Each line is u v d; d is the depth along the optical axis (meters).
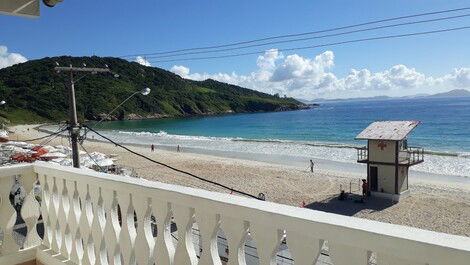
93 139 70.88
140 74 168.62
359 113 171.25
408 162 29.08
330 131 98.00
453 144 66.75
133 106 154.50
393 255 1.41
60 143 69.31
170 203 2.41
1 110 113.56
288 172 40.31
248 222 1.96
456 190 31.80
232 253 2.04
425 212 25.91
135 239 2.67
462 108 177.50
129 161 48.69
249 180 36.91
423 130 89.44
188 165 45.59
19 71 134.12
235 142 74.75
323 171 41.16
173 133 100.75
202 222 2.18
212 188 33.78
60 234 3.61
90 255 3.16
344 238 1.55
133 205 2.67
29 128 102.56
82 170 3.24
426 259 1.32
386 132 29.30
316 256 1.67
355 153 55.12
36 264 3.77
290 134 93.81
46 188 3.70
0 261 3.56
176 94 179.50
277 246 1.82
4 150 34.62
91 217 3.14
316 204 28.55
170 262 2.43
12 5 3.08
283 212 1.77
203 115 179.00
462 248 1.24
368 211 26.47
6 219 3.62
